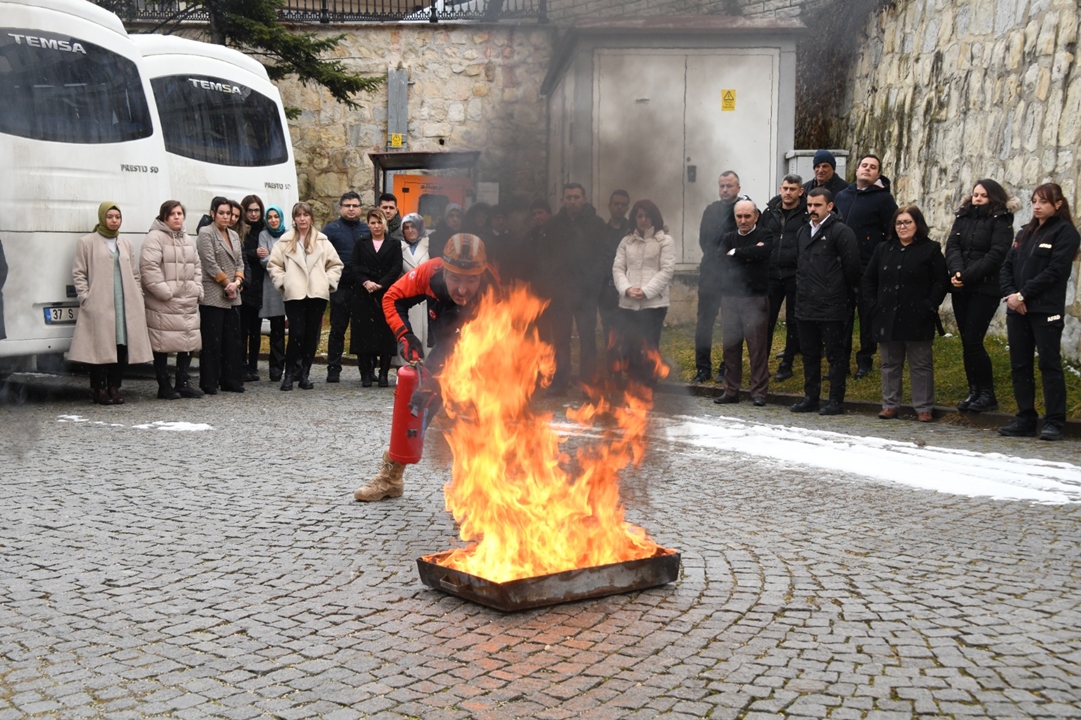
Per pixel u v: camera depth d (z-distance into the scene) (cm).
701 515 630
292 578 503
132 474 749
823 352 1270
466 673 382
